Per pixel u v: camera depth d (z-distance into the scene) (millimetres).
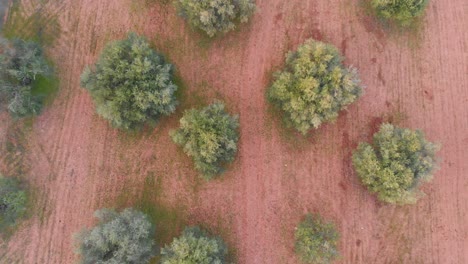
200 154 35312
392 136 36062
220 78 39094
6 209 35906
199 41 39312
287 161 38406
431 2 40438
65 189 37312
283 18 39781
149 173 37906
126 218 33906
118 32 39219
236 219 37594
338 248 37500
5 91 35750
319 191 38188
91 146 37906
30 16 38812
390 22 39875
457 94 39688
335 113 35719
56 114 38000
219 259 33719
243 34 39531
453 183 38969
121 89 34469
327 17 39875
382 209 38344
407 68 39812
